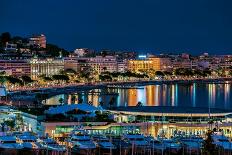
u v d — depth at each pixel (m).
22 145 198.88
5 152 193.62
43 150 195.75
